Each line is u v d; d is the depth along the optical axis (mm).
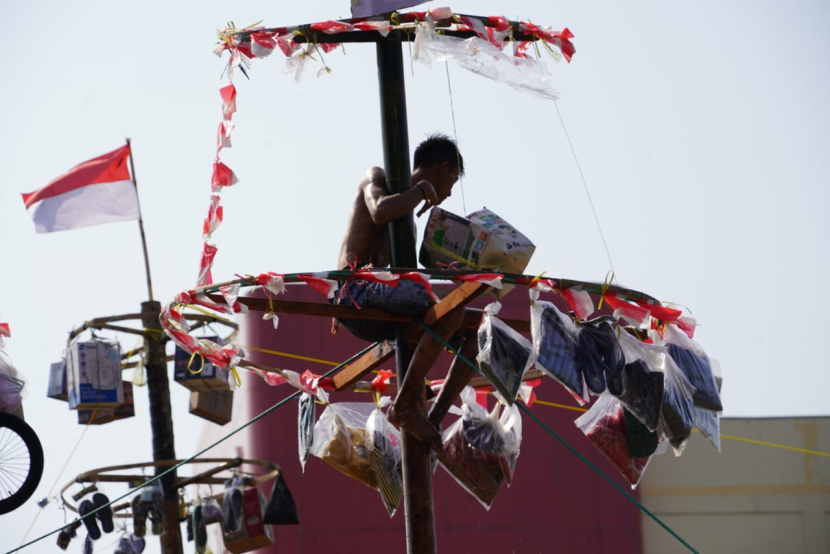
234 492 19562
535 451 26891
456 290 8641
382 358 10266
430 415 9484
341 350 26641
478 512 26516
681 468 29656
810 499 29562
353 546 26312
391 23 9242
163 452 19328
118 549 19484
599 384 8594
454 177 9508
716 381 9859
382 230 9328
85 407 18547
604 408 10172
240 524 19469
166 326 9789
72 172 20234
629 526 26750
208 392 19844
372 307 8867
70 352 18828
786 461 29844
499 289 8555
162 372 19453
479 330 8609
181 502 19953
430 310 8875
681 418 8969
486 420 10250
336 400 25797
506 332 8555
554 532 26516
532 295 8609
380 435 11219
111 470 19172
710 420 9375
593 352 8688
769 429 30047
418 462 9141
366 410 11797
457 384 9555
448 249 9094
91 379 18578
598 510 26672
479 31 9438
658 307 9289
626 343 8977
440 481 26734
